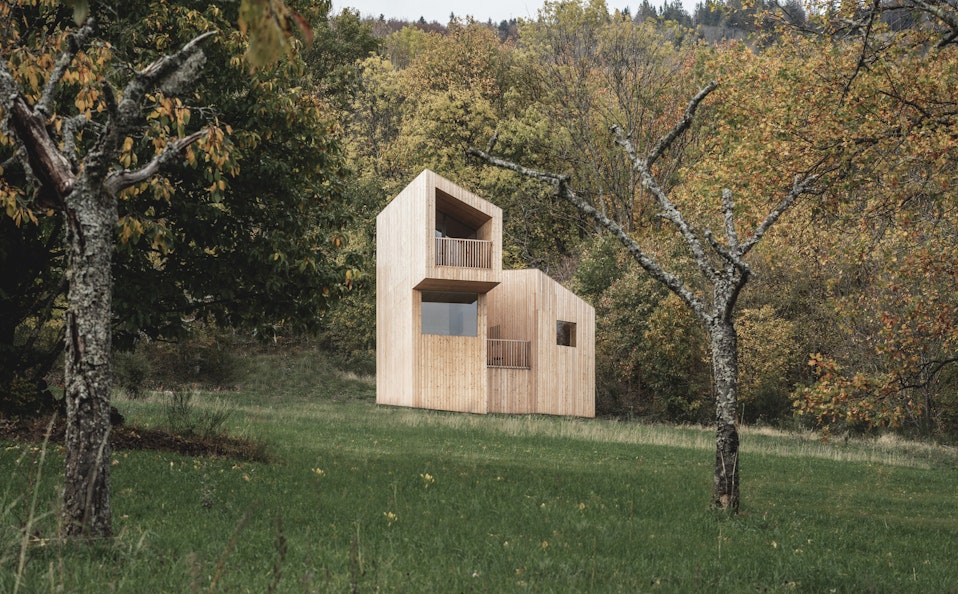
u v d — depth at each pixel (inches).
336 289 697.6
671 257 1777.8
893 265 637.9
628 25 2326.5
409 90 2519.7
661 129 2247.8
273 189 669.3
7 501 329.1
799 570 370.0
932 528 581.3
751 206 697.6
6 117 285.0
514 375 1632.6
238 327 725.3
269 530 352.2
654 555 382.6
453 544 366.6
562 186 558.6
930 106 613.6
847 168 624.7
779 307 1690.5
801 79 650.8
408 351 1528.1
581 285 1989.4
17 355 635.5
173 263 663.8
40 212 530.6
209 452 620.4
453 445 946.7
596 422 1470.2
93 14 601.0
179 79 299.1
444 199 1480.1
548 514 474.0
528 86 2534.5
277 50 118.5
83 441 280.5
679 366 1769.2
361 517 406.3
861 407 604.4
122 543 277.1
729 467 534.9
